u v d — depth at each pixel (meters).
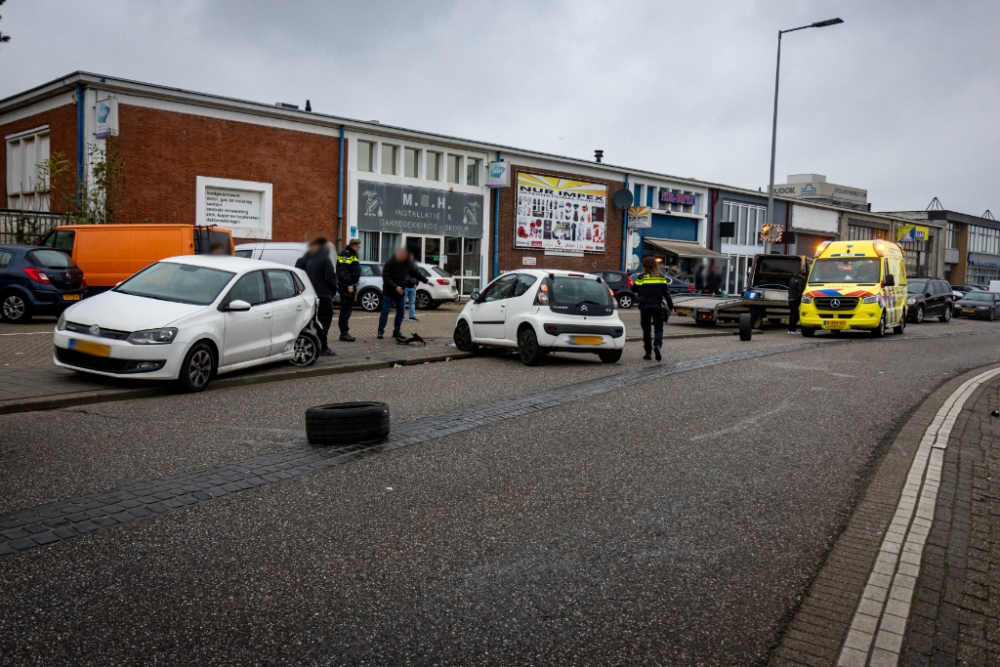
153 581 3.92
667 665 3.28
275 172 26.27
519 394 9.68
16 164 26.69
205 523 4.76
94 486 5.43
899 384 11.56
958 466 6.68
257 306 10.55
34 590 3.78
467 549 4.48
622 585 4.06
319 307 12.70
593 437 7.38
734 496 5.66
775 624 3.68
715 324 23.75
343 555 4.32
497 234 33.62
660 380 11.12
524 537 4.70
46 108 24.53
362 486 5.62
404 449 6.72
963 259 75.69
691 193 42.94
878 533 4.94
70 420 7.61
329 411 6.89
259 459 6.27
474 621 3.60
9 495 5.18
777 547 4.68
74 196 22.98
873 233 59.28
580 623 3.62
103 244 17.70
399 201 30.02
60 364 9.27
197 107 24.38
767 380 11.45
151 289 10.17
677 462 6.55
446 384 10.45
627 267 39.28
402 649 3.33
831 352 16.12
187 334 9.22
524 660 3.27
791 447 7.23
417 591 3.90
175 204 24.08
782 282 26.52
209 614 3.58
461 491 5.56
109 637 3.35
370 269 24.34
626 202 37.81
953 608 3.89
